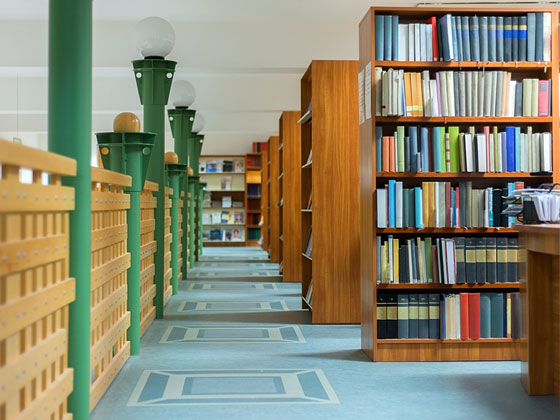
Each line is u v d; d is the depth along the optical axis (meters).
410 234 5.84
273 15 9.59
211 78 13.08
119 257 5.10
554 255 4.48
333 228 7.33
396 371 5.12
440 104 5.51
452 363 5.40
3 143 2.36
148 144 5.59
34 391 2.91
